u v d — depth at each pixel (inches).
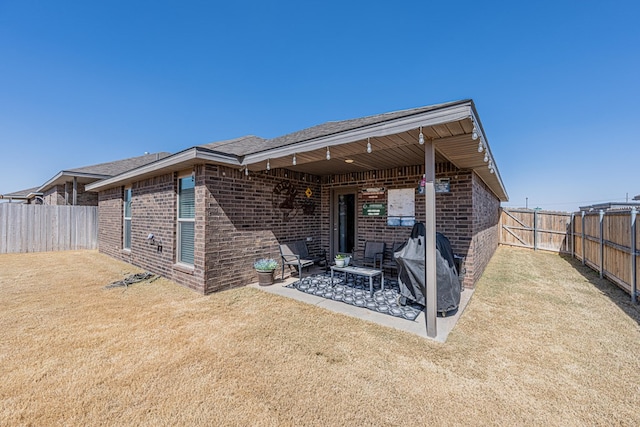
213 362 113.8
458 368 110.2
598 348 126.2
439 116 121.7
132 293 211.9
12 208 425.1
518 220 521.7
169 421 82.2
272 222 265.0
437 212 238.4
